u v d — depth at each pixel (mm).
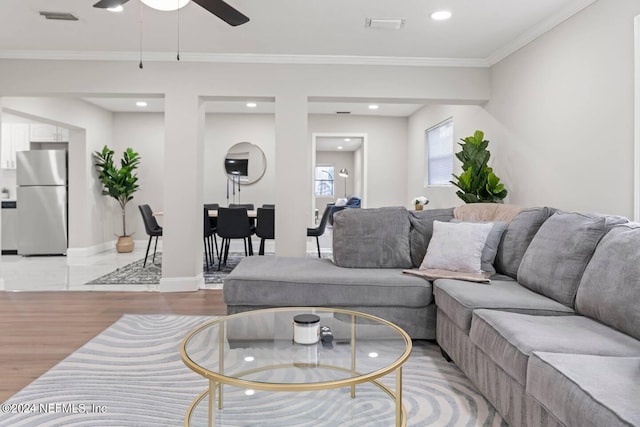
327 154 15430
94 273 5434
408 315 2873
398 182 7703
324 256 6879
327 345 1894
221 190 7797
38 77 4305
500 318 1964
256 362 1735
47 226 6879
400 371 1676
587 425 1197
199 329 2043
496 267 3047
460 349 2371
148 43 4059
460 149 5406
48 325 3305
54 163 6883
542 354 1538
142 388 2258
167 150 4391
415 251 3357
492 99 4504
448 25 3613
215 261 6426
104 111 7312
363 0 3180
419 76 4516
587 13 3029
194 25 3639
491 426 1908
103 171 6965
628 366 1425
